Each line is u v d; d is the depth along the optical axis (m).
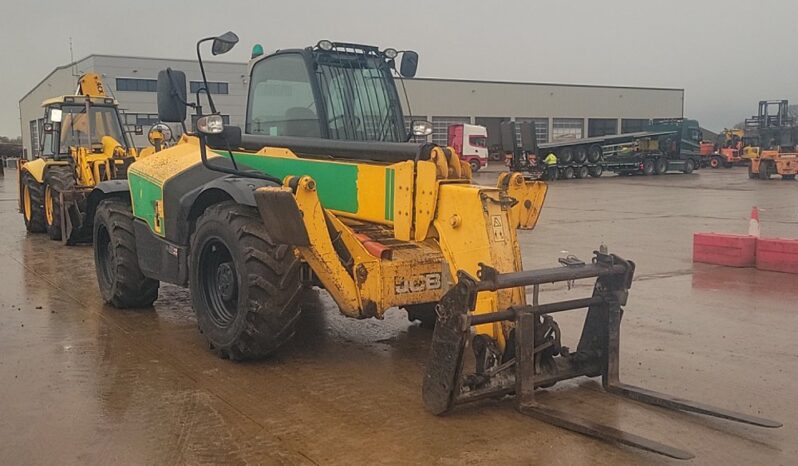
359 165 4.97
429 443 3.82
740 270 9.22
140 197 6.50
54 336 5.97
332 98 5.65
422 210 4.56
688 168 37.06
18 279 8.58
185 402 4.44
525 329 4.14
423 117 52.69
